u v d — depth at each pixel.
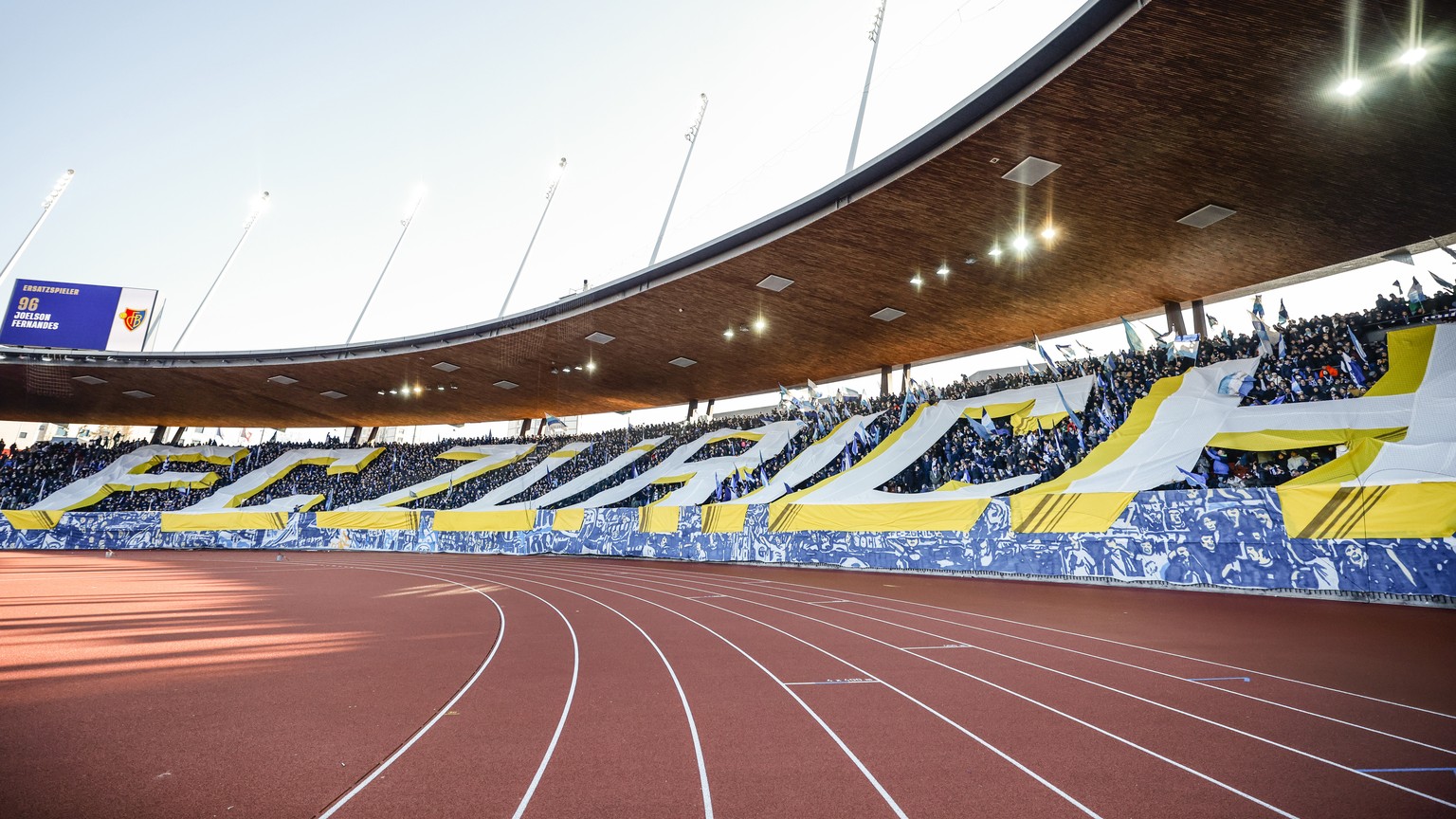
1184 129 12.02
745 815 3.24
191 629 8.50
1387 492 10.31
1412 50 9.65
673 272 20.59
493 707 5.08
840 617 10.03
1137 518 13.02
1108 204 14.81
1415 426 11.47
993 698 5.37
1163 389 16.84
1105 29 10.12
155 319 33.41
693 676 6.16
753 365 29.17
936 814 3.26
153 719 4.67
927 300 21.05
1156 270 18.00
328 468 39.78
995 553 15.39
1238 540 11.70
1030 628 8.85
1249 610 9.85
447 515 29.67
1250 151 12.48
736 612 10.63
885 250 17.72
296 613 10.24
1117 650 7.24
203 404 38.03
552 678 6.07
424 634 8.50
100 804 3.25
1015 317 22.25
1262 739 4.31
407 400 36.97
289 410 39.41
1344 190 13.46
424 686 5.71
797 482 23.36
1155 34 9.89
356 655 7.07
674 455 30.81
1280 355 15.71
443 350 28.25
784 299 21.58
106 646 7.27
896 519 17.75
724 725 4.66
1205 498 12.20
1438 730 4.46
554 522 27.45
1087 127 12.21
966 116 12.48
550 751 4.13
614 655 7.16
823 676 6.15
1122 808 3.33
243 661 6.69
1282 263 17.03
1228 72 10.52
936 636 8.30
